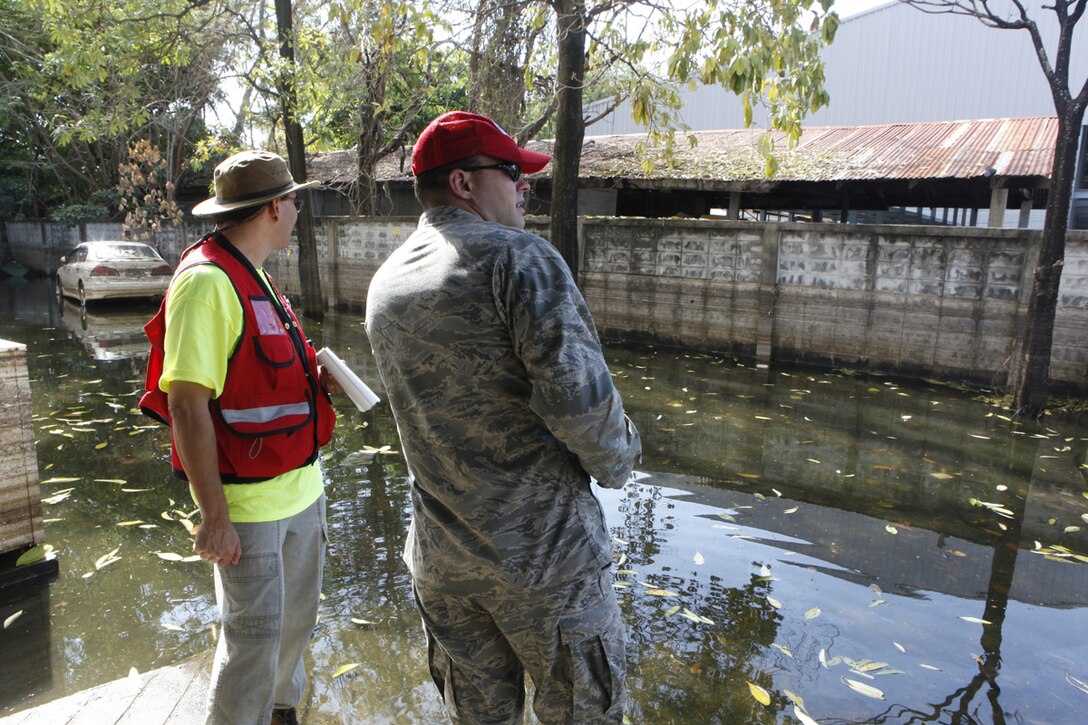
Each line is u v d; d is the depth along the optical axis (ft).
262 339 5.72
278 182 5.96
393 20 26.04
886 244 26.03
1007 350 24.07
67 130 37.73
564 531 4.72
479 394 4.56
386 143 41.14
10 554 10.75
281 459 5.81
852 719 7.93
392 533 12.56
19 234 69.56
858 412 21.38
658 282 31.63
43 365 26.99
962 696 8.39
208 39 39.11
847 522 13.50
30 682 8.37
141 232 55.26
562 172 27.04
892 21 53.26
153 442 17.80
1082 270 22.36
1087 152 36.70
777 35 20.80
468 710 5.38
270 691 5.91
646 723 7.79
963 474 16.19
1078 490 15.31
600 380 4.35
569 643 4.81
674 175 34.58
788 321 28.48
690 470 16.24
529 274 4.34
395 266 4.96
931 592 10.89
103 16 33.42
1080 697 8.43
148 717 7.06
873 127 39.47
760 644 9.35
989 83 50.62
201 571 11.20
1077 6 18.54
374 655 8.93
